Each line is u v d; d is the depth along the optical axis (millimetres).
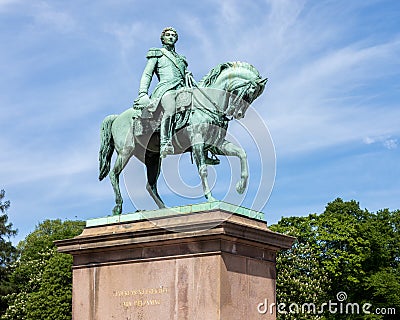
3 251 50844
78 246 13555
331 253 42125
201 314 11922
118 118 14781
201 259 12102
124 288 12945
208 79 13953
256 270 12609
